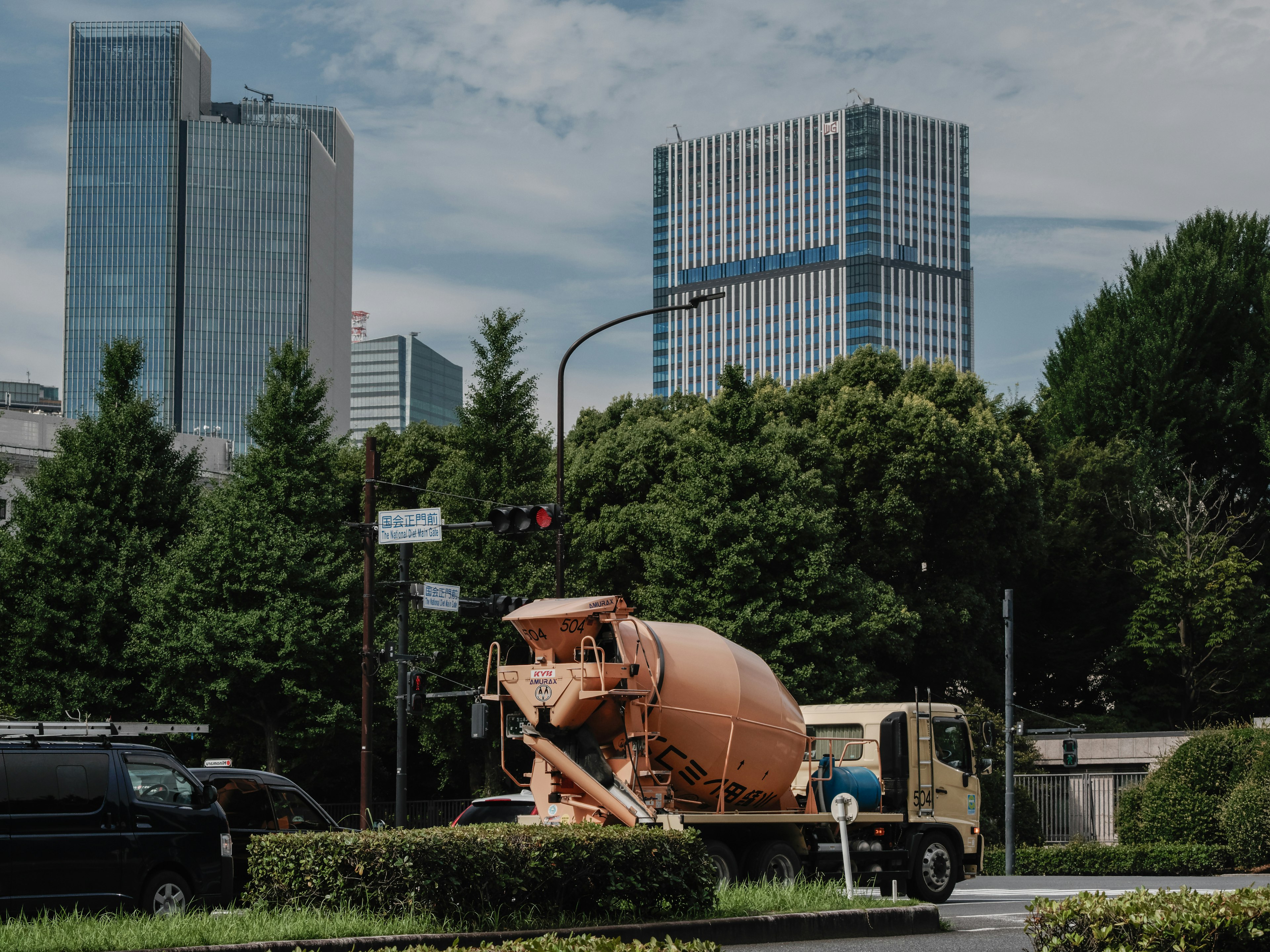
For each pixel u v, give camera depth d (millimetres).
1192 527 49438
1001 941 13070
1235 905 8484
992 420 47219
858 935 13555
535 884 11945
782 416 43500
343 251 191875
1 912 12336
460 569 33594
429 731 34375
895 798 18906
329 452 35938
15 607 34781
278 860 12266
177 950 9836
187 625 32812
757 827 17344
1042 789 37875
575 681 16391
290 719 35000
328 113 191250
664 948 8031
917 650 44406
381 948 10516
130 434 36688
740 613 33625
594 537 41219
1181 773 31859
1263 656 47281
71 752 13352
